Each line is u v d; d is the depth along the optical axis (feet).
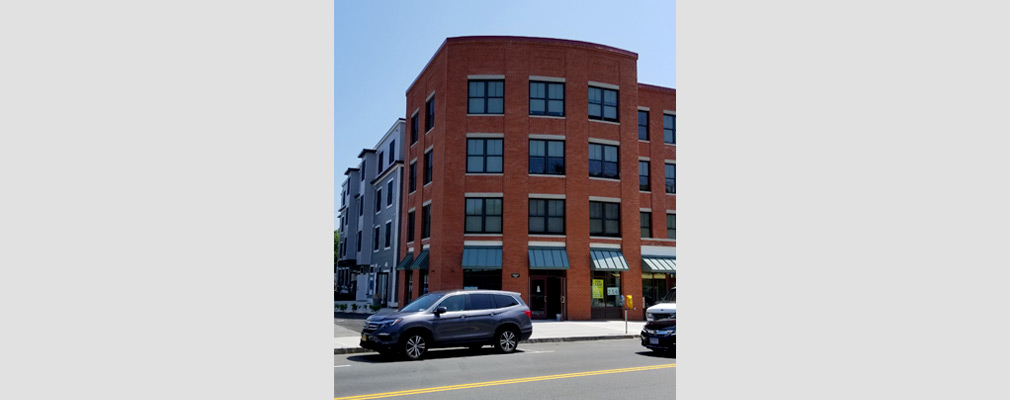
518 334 48.34
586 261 85.25
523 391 29.66
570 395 28.71
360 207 143.54
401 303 97.91
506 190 84.28
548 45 88.48
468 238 83.30
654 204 96.12
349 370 37.19
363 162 140.56
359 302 131.85
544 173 85.97
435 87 90.89
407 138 103.76
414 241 95.20
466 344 45.34
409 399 27.53
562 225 85.71
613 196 88.58
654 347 45.52
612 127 89.92
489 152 85.76
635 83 92.17
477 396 28.37
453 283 82.23
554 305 84.43
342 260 153.28
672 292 62.95
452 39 87.81
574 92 88.12
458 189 84.48
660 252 94.12
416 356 42.75
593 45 90.12
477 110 86.43
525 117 86.12
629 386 31.14
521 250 83.10
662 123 99.71
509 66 87.10
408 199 101.60
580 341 59.06
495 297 48.39
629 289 87.20
